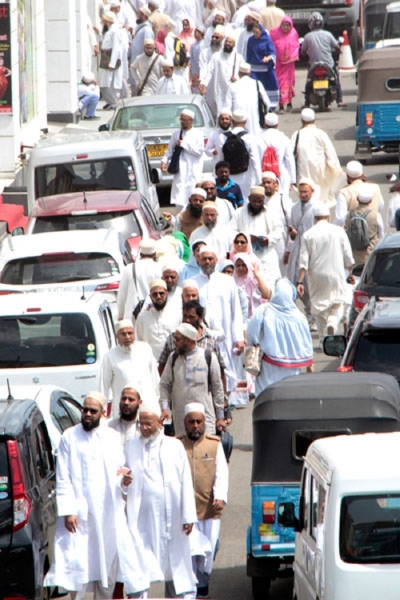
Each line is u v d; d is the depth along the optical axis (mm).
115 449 28141
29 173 57219
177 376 34156
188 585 28281
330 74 99375
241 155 62125
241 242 45094
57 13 93312
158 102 73062
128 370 35750
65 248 43719
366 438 24328
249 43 91500
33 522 26719
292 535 28703
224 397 34594
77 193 52594
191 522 28109
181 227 52125
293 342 38719
